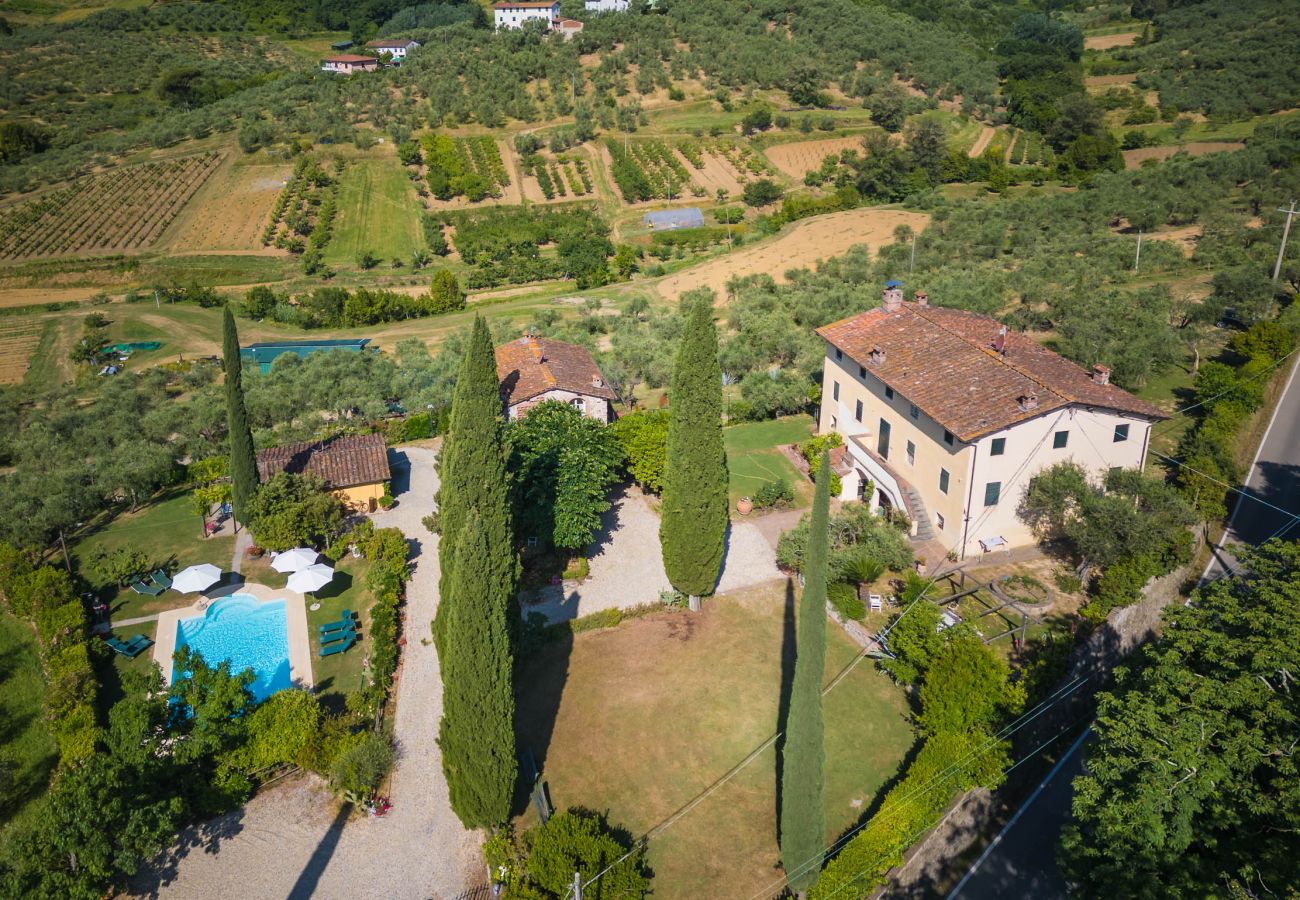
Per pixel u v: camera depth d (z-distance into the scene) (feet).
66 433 241.14
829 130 564.71
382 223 504.02
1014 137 549.54
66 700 121.19
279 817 108.47
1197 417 192.85
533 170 545.44
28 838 91.40
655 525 173.27
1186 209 326.65
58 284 453.17
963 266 299.38
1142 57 604.90
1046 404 142.20
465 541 90.27
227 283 451.12
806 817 87.25
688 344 130.11
